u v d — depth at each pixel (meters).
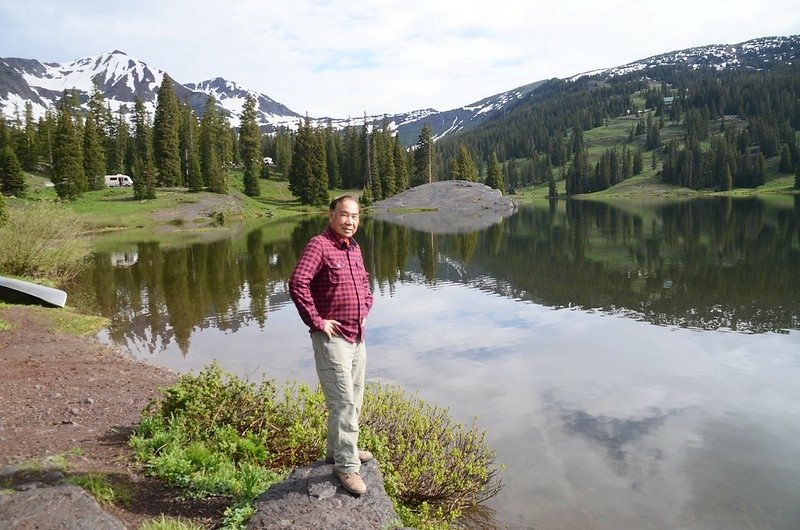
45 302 15.95
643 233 38.25
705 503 5.80
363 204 89.94
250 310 16.22
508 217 66.69
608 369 10.34
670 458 6.79
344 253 4.24
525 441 7.27
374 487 4.39
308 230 49.94
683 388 9.27
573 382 9.65
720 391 9.11
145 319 15.11
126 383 8.99
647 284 19.30
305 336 13.08
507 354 11.47
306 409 6.24
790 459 6.76
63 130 68.75
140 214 63.38
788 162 136.88
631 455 6.88
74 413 7.07
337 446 4.21
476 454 6.61
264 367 10.60
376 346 12.27
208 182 86.44
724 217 52.28
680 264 23.31
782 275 19.84
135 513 4.21
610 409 8.39
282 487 4.29
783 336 12.41
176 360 11.10
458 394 9.06
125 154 106.88
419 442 6.05
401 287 20.62
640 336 12.70
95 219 58.78
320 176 90.19
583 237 37.03
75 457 5.19
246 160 97.62
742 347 11.65
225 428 6.09
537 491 6.05
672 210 69.31
